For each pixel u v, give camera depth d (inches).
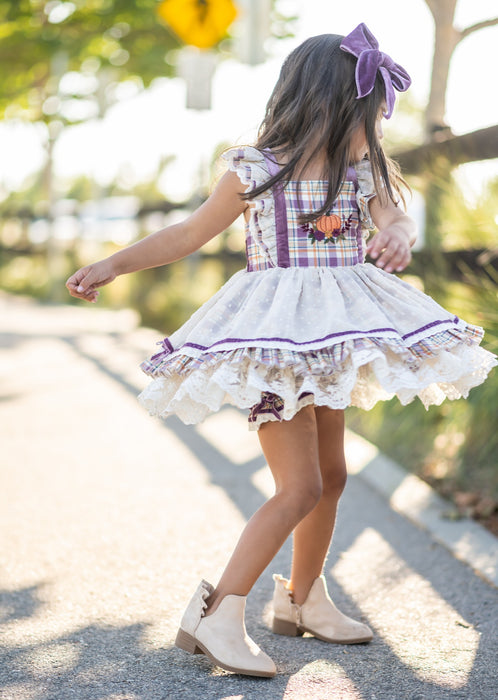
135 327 429.1
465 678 78.5
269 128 84.5
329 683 77.3
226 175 84.2
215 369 76.5
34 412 224.2
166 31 495.2
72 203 666.8
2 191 1186.0
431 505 139.6
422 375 76.0
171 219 426.0
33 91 589.6
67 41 502.3
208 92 323.3
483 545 119.8
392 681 77.8
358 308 78.1
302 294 79.8
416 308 79.0
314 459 80.5
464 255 159.6
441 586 105.9
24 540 121.4
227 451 183.2
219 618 79.0
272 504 79.2
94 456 177.3
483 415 148.3
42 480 157.2
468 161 157.6
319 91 81.7
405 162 181.2
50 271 612.7
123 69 525.7
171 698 73.8
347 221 83.7
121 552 116.5
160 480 157.9
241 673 77.8
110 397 246.1
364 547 122.0
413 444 176.7
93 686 76.4
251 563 78.9
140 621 92.9
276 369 76.1
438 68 206.2
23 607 96.7
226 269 384.5
